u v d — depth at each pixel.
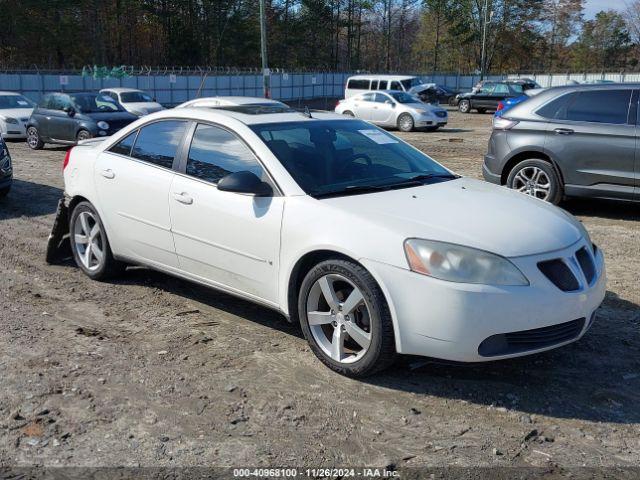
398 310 3.84
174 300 5.63
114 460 3.30
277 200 4.46
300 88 52.38
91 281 6.14
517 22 80.38
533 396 3.98
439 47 84.88
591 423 3.69
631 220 8.84
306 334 4.35
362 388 4.05
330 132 5.14
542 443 3.48
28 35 59.22
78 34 63.44
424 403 3.88
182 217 5.03
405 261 3.82
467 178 5.27
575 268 3.99
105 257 5.91
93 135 16.98
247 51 75.88
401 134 23.61
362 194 4.49
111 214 5.69
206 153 5.02
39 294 5.77
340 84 57.09
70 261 6.79
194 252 5.02
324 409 3.80
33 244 7.48
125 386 4.06
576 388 4.08
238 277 4.77
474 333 3.72
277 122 5.03
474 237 3.87
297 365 4.37
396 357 4.02
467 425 3.65
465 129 26.31
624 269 6.57
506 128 9.42
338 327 4.19
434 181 4.94
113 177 5.61
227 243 4.75
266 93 32.97
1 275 6.32
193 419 3.69
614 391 4.04
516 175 9.40
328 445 3.44
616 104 8.59
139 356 4.50
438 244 3.81
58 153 17.28
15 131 19.50
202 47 73.62
